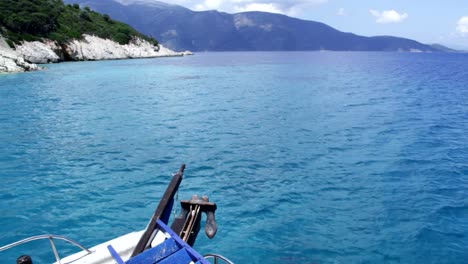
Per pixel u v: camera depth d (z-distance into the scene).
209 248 11.02
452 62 160.50
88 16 133.75
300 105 36.28
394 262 10.30
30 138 23.47
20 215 13.12
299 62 143.88
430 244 11.17
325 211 13.38
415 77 71.88
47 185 15.83
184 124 27.70
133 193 15.07
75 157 19.64
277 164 18.53
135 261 5.92
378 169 17.72
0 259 10.56
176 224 7.50
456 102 38.31
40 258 10.63
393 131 25.25
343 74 79.00
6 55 70.19
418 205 13.81
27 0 108.88
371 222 12.54
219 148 21.39
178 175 8.12
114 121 28.72
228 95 43.81
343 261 10.35
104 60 118.44
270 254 10.70
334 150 20.84
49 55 96.38
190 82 59.31
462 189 15.28
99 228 12.27
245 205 13.90
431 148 21.19
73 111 32.69
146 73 75.31
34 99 39.03
